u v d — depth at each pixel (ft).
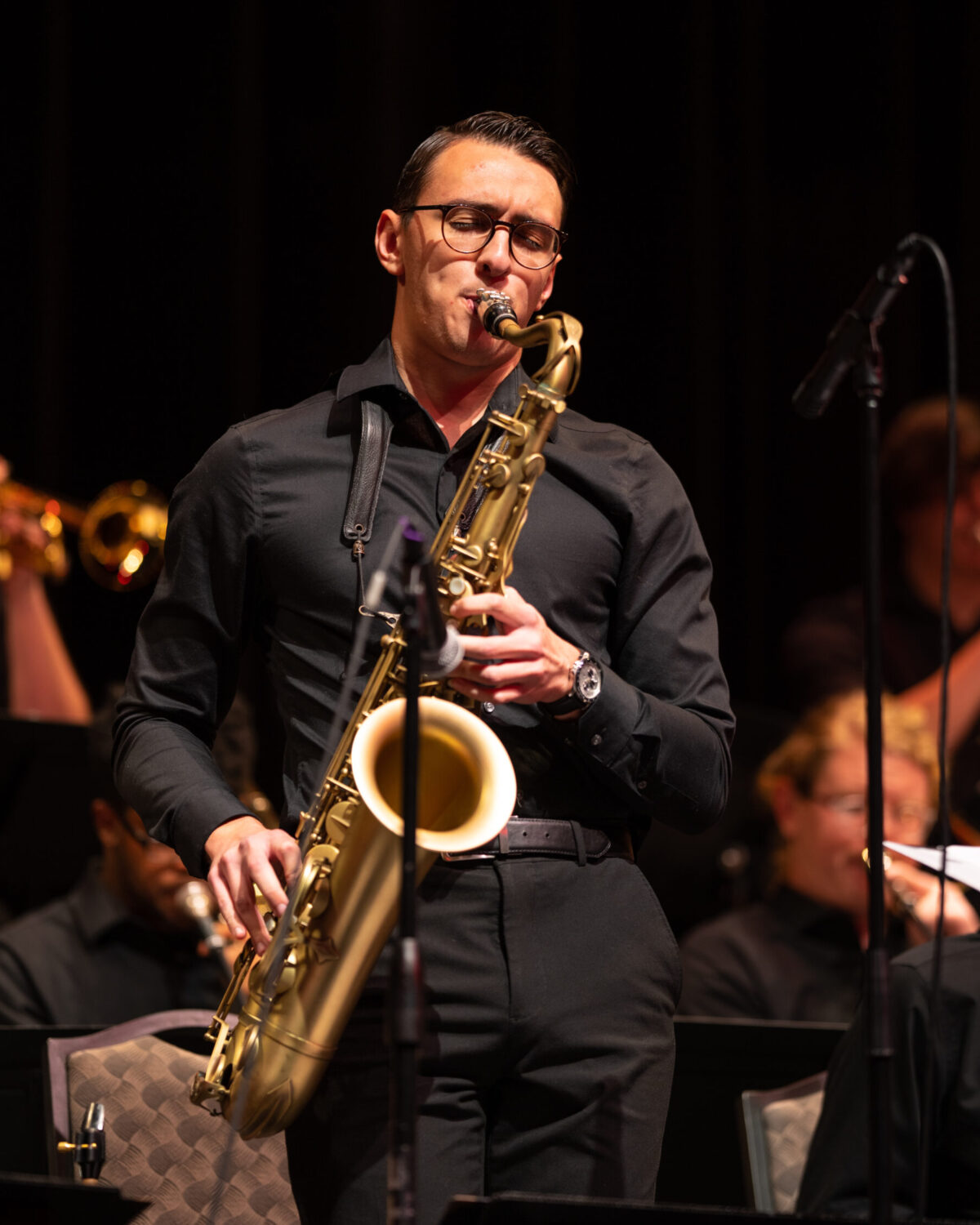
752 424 72.54
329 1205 22.89
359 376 25.43
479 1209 18.07
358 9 67.62
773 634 72.38
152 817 24.36
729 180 72.90
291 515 24.53
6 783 48.24
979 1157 25.79
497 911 23.11
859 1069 26.76
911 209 72.79
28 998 43.60
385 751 23.07
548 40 70.03
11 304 63.62
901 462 56.65
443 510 24.81
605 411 72.23
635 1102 23.02
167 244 65.98
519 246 25.07
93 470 64.95
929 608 56.39
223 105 66.28
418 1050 17.92
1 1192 18.17
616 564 25.08
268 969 23.03
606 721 23.12
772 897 46.96
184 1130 30.71
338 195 67.62
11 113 63.87
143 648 25.58
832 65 73.41
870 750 19.61
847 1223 18.19
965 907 41.70
